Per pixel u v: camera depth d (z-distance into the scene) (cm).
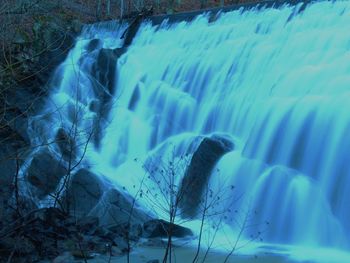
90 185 745
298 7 1094
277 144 779
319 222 637
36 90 1077
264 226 671
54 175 749
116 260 503
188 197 741
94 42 1466
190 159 835
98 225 601
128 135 1105
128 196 745
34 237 500
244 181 751
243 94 988
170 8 1952
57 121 989
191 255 541
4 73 807
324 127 729
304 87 873
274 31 1112
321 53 948
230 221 693
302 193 667
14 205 573
